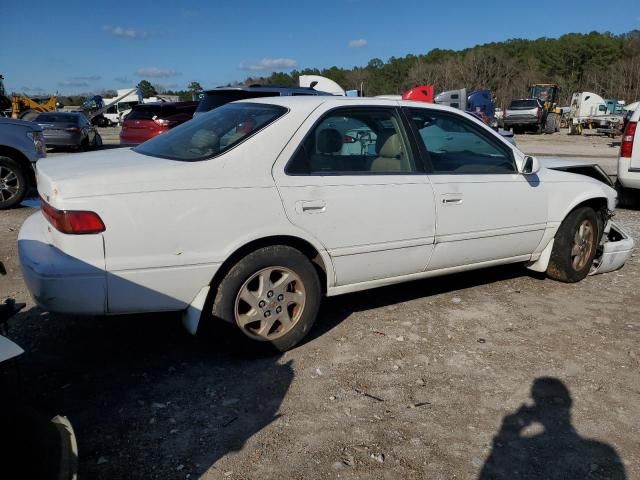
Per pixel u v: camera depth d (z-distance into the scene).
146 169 3.09
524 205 4.51
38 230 3.28
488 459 2.64
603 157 17.73
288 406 3.03
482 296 4.73
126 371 3.36
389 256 3.84
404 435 2.80
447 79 66.19
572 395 3.21
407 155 3.97
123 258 2.96
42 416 2.12
